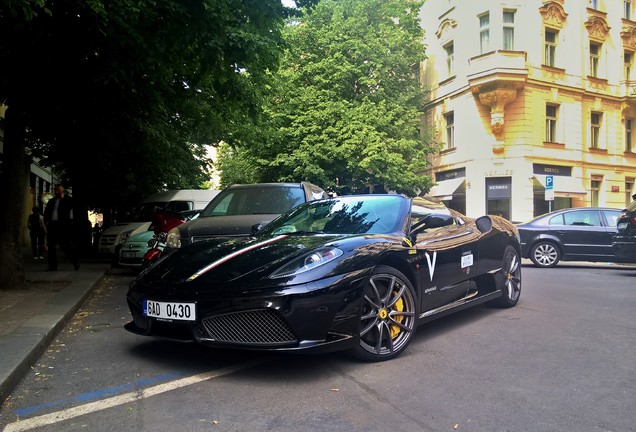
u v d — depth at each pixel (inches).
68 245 433.7
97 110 381.4
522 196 888.9
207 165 860.0
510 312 244.2
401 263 173.2
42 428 114.6
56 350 180.9
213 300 142.3
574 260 487.2
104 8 237.5
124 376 150.0
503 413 120.1
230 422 115.9
